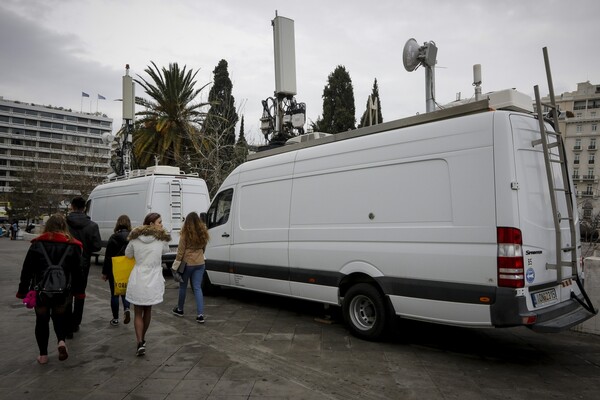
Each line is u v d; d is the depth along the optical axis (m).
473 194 4.82
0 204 71.00
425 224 5.22
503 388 4.30
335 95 34.56
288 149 7.55
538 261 4.71
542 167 5.03
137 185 12.87
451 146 5.07
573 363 5.07
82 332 6.23
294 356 5.20
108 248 6.53
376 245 5.73
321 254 6.47
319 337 6.03
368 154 5.99
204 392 4.12
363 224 5.93
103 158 47.00
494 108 5.03
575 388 4.32
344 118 33.44
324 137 6.86
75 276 5.18
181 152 22.53
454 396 4.10
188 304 8.32
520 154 4.76
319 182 6.66
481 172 4.78
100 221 14.70
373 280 5.89
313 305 8.16
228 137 23.94
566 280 5.20
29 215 53.75
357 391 4.19
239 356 5.18
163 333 6.18
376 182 5.84
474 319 4.75
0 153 111.50
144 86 22.09
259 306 8.09
